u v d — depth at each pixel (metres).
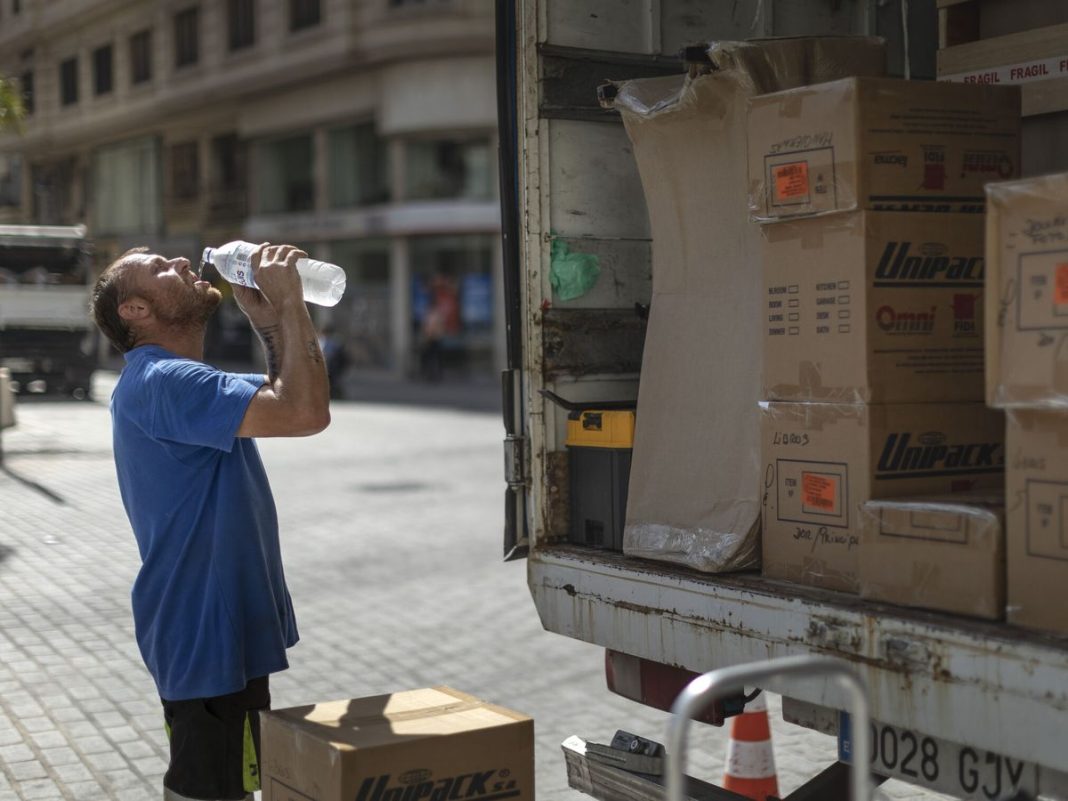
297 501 11.66
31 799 4.68
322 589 8.15
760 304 3.12
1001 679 2.40
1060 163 3.61
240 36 33.69
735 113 3.17
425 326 29.78
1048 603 2.41
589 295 3.83
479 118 28.48
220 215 35.72
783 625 2.88
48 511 10.94
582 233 3.81
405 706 2.91
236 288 3.18
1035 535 2.43
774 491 3.03
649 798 3.18
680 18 3.95
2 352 21.42
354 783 2.58
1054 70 3.55
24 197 42.81
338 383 24.75
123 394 3.09
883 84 2.78
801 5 4.14
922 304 2.83
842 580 2.86
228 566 3.04
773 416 3.01
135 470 3.08
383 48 28.70
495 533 10.03
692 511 3.25
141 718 5.57
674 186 3.35
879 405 2.79
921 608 2.64
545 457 3.74
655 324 3.42
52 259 21.86
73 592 7.97
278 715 2.83
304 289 3.11
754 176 3.00
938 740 2.66
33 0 42.06
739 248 3.18
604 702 5.86
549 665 6.44
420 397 25.62
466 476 13.27
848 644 2.71
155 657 3.05
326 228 31.95
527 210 3.74
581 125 3.82
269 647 3.10
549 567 3.66
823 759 5.11
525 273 3.76
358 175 31.20
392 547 9.48
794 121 2.89
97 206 41.72
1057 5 3.63
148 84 37.41
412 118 28.84
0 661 6.43
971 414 2.89
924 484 2.84
